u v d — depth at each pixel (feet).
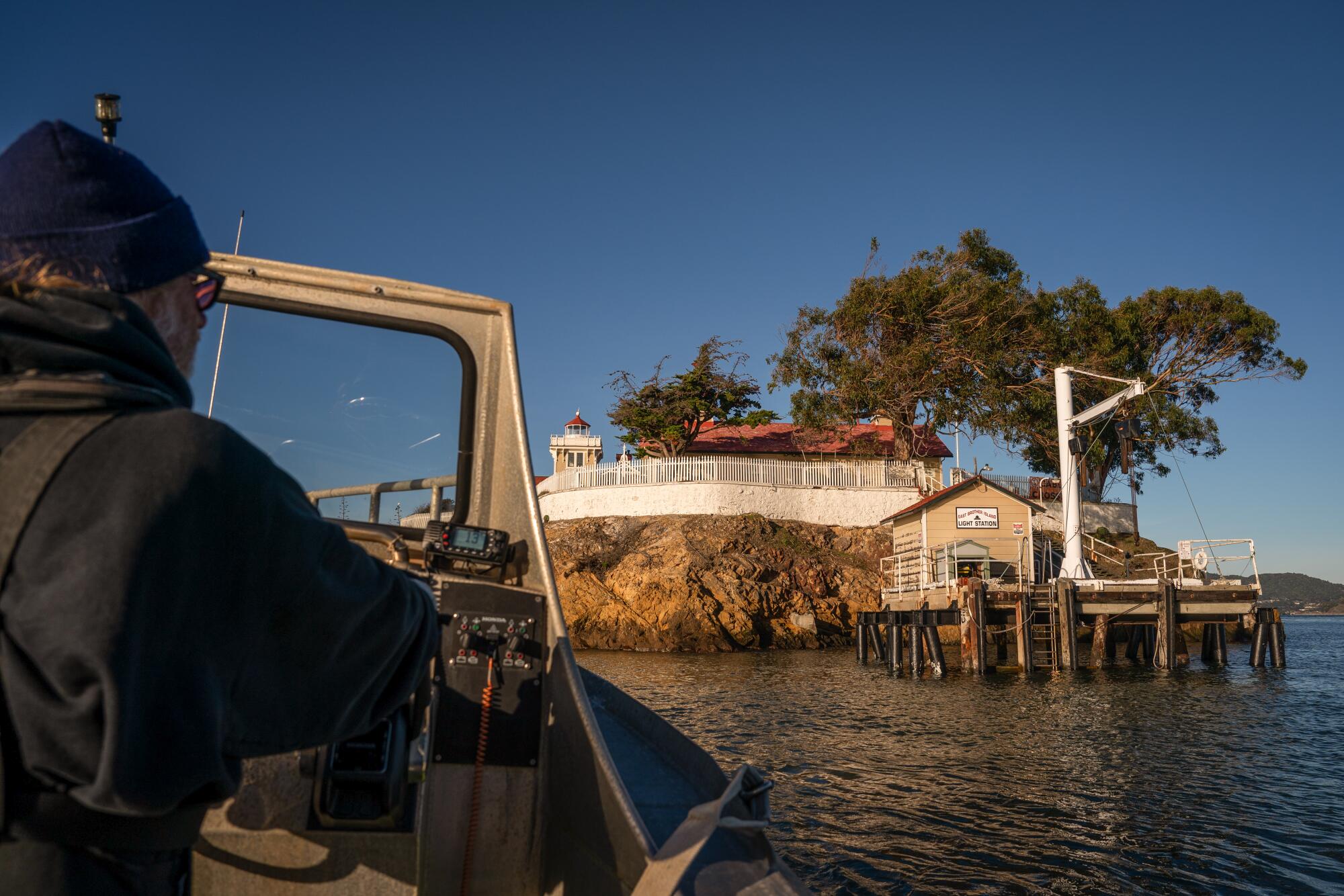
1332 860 21.90
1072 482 92.53
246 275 8.76
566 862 7.01
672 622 122.01
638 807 6.72
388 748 6.31
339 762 6.35
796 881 5.12
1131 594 87.66
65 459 2.88
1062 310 159.74
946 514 116.16
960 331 146.20
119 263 3.26
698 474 141.90
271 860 6.77
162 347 3.38
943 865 21.27
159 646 2.91
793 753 37.19
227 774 3.33
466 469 8.91
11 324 2.95
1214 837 23.93
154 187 3.58
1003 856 22.11
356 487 9.00
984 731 44.04
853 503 143.64
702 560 128.06
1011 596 87.10
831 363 148.56
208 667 3.09
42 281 3.10
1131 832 24.40
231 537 3.06
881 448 164.14
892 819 25.59
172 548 2.90
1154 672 85.81
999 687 69.92
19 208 3.17
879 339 149.48
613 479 145.18
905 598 109.91
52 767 2.81
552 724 7.48
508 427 8.84
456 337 9.00
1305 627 382.22
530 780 7.38
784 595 129.39
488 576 8.32
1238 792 29.60
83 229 3.17
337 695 3.62
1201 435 156.56
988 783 30.81
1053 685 71.92
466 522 8.85
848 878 20.29
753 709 53.31
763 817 5.79
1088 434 147.84
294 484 3.54
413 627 3.98
